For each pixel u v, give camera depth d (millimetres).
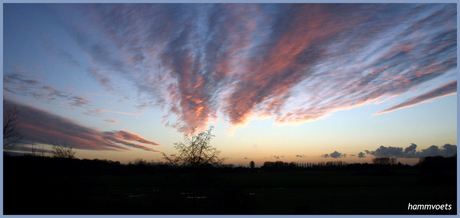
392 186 67750
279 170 170750
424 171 73312
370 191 56281
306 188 65312
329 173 136625
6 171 17906
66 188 18047
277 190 59938
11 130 25688
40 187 17547
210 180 17875
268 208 31266
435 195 47406
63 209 16359
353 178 97188
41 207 16391
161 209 16969
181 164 18500
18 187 17281
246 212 17375
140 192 41000
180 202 17766
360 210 30906
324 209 31484
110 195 37219
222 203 17328
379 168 140250
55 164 18406
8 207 16000
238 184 74062
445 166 70062
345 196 47375
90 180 19328
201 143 18656
